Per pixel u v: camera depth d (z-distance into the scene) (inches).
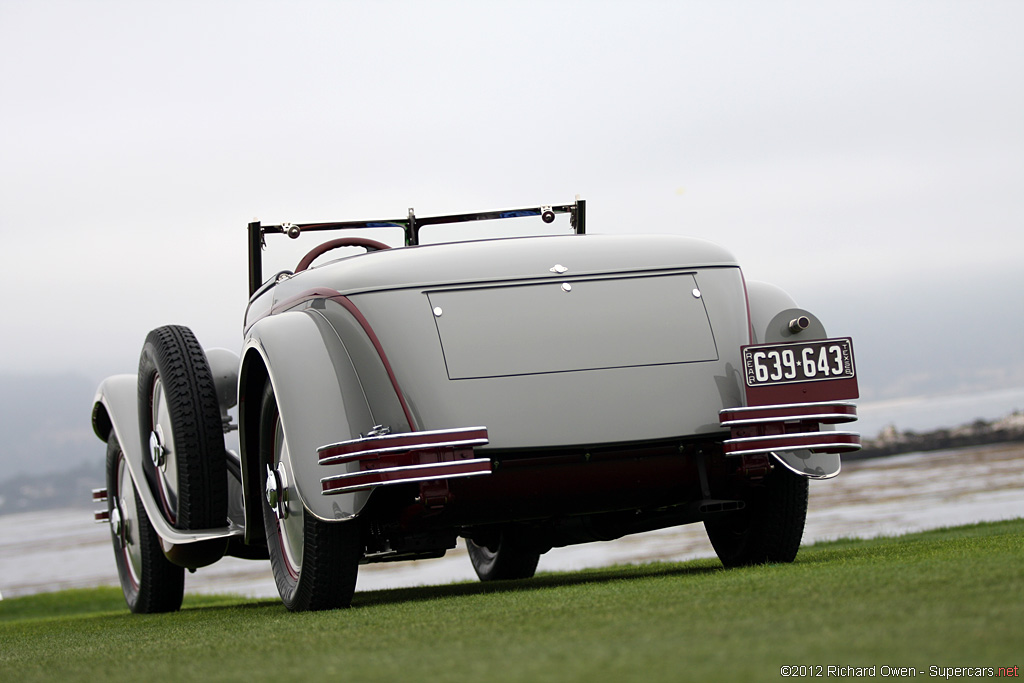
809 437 252.1
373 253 276.7
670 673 111.2
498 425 247.4
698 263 274.7
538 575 429.7
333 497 249.4
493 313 258.8
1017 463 2501.2
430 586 410.3
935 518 1243.8
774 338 262.8
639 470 259.6
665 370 258.8
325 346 263.4
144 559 389.1
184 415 341.7
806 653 117.6
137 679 147.7
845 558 259.1
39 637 299.6
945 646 116.4
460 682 117.0
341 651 159.5
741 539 291.7
